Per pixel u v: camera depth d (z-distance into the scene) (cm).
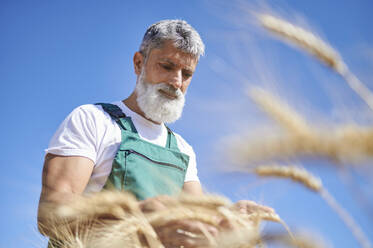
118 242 103
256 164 79
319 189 94
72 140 186
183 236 100
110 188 183
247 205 110
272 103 87
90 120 196
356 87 85
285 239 98
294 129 76
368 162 69
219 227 98
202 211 101
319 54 96
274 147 76
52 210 111
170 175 200
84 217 106
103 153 191
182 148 229
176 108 220
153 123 220
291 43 104
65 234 111
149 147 201
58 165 177
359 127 72
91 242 105
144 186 185
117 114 209
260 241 97
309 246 96
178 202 103
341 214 89
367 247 85
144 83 222
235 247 94
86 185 187
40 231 117
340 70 92
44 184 171
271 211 107
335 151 70
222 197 100
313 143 72
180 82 221
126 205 107
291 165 76
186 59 222
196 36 227
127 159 190
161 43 222
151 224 103
